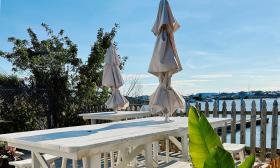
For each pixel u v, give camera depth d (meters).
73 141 3.29
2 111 10.54
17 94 11.06
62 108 12.22
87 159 3.56
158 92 5.00
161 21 5.01
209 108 7.79
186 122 5.18
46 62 13.45
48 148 3.17
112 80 7.31
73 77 13.84
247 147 7.23
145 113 7.49
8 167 5.81
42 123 11.54
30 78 13.99
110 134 3.82
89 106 12.45
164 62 4.93
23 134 4.01
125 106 7.46
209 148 1.87
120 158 6.00
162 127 4.49
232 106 7.33
